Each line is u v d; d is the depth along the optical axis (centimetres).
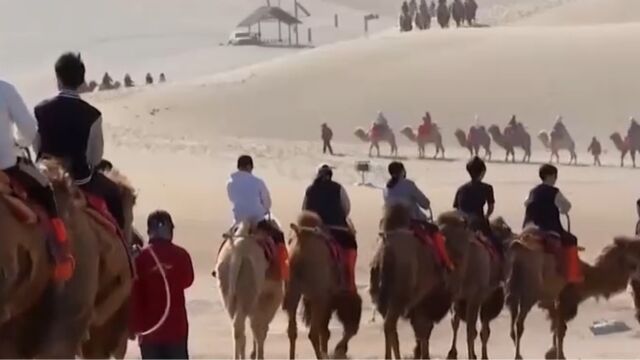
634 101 9800
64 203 1644
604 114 9662
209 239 4734
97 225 1722
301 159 7675
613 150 9012
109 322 1814
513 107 9875
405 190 2839
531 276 3084
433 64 10719
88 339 1755
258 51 19550
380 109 10075
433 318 2797
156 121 10056
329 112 10100
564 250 3119
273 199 5544
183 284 2044
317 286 2753
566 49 10744
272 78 10856
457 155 8500
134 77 18475
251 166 2738
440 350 3456
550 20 14238
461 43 11219
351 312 2827
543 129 9531
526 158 8144
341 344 2859
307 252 2758
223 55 19300
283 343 3353
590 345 3506
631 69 10256
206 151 7950
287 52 19425
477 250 2964
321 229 2788
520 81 10244
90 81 16438
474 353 3170
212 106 10356
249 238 2638
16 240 1500
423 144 8262
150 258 2022
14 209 1507
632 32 11156
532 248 3095
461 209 3022
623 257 3272
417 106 10050
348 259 2809
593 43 10856
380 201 5609
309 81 10688
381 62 10912
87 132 1780
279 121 10012
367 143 9281
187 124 10006
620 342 3559
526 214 3173
